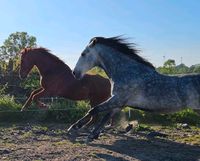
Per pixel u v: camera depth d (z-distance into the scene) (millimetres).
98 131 3516
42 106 4578
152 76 3311
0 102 5211
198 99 3158
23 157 2928
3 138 3723
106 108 3322
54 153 3084
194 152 3361
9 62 6449
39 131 4180
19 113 5062
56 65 4484
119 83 3340
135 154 3203
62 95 4477
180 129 4812
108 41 3486
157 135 4148
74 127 3447
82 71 3539
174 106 3227
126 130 4387
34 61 4488
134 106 3336
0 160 2822
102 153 3156
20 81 6227
